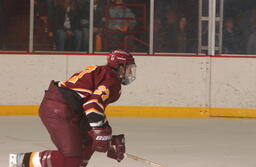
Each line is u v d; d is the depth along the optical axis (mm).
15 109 29766
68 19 30812
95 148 13062
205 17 30781
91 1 30781
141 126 26453
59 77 29797
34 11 30719
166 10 30859
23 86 29719
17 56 29672
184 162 18406
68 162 13195
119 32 31000
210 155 19750
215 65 29562
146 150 20547
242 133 24906
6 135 23703
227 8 30672
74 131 13164
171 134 24297
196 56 29562
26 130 25062
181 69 29625
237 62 29469
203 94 29578
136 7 30922
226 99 29562
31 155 13656
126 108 29625
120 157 13688
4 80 29688
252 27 30609
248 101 29469
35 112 29766
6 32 30672
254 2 30562
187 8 30812
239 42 30672
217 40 30781
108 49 31031
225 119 29125
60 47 30875
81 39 30875
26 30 30750
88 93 13156
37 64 29734
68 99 13141
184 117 29625
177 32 30828
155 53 30922
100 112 12828
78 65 29828
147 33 30938
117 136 13688
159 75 29609
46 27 30828
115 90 13141
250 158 19359
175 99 29625
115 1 30891
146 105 29609
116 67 13430
